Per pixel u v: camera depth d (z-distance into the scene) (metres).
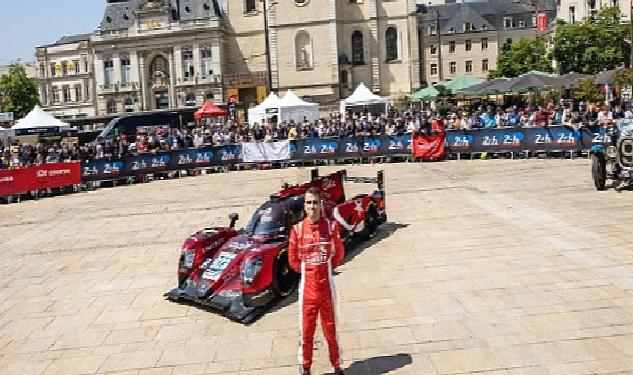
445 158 27.80
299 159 30.44
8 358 8.68
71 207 22.70
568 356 7.13
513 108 28.61
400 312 9.02
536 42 75.25
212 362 7.93
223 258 10.23
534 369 6.90
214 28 71.00
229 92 71.00
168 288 11.27
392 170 25.70
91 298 11.12
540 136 25.48
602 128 23.83
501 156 26.98
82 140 53.59
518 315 8.47
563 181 19.09
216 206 19.84
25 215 21.61
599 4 59.75
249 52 72.19
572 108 28.58
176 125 54.56
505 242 12.27
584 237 12.08
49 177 26.52
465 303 9.12
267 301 9.63
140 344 8.75
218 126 39.91
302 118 40.75
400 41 69.69
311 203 6.90
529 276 10.05
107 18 76.50
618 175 16.58
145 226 17.48
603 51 44.00
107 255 14.31
